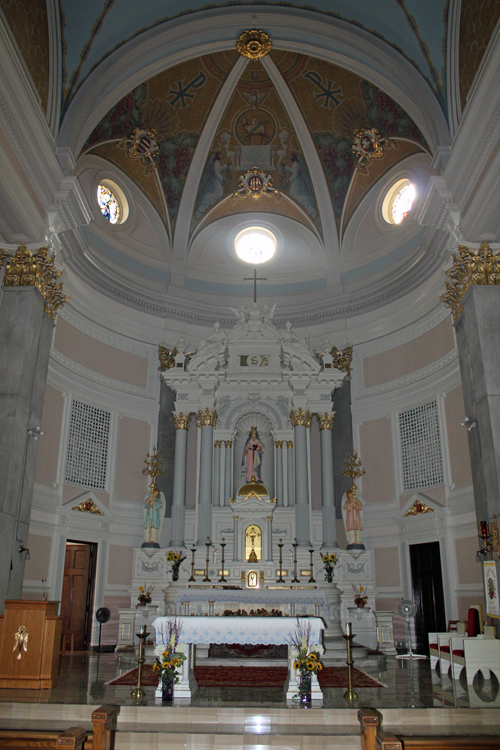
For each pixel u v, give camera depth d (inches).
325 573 580.7
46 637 342.6
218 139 690.8
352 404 658.8
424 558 557.0
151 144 662.5
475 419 417.4
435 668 430.3
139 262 693.9
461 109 470.6
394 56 518.6
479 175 426.0
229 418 659.4
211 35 559.2
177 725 284.8
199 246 744.3
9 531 394.9
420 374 597.6
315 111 657.6
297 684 326.3
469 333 429.4
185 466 635.5
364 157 669.3
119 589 578.9
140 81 560.7
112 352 636.1
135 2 497.4
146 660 457.1
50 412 544.1
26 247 449.1
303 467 629.9
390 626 539.5
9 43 372.8
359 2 508.4
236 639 328.5
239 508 601.6
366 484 628.1
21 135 409.7
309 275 736.3
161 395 663.1
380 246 690.8
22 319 433.7
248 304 728.3
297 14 542.0
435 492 555.2
